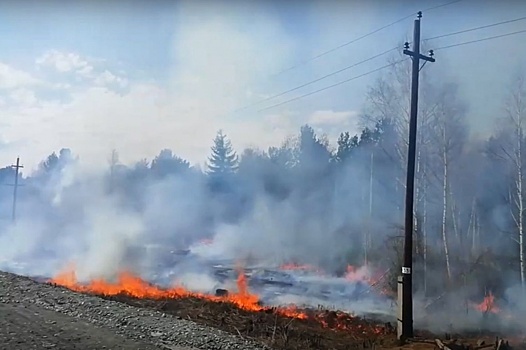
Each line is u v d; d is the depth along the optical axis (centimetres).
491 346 1271
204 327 1141
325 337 1314
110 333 972
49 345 851
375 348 1220
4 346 830
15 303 1229
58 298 1324
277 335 1243
